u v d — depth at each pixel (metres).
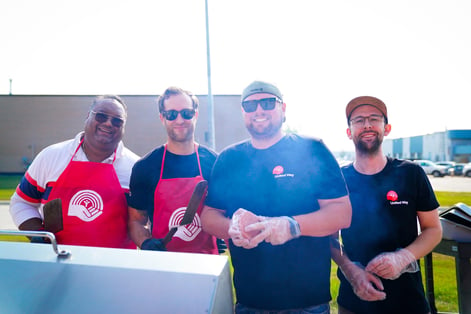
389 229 1.65
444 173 22.25
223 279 0.94
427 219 1.68
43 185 2.09
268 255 1.47
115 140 2.09
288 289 1.44
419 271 1.65
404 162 1.74
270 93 1.55
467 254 1.81
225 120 22.86
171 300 0.87
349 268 1.65
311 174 1.48
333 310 2.59
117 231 2.06
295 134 1.61
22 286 0.97
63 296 0.94
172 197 1.92
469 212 1.82
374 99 1.72
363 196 1.72
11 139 26.19
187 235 1.90
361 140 1.75
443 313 2.13
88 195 2.00
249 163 1.59
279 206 1.49
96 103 2.07
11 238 4.80
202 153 2.06
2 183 17.45
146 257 1.01
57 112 26.19
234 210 1.58
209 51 11.31
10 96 26.19
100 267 0.94
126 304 0.89
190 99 1.99
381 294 1.54
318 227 1.35
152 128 24.56
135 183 1.98
